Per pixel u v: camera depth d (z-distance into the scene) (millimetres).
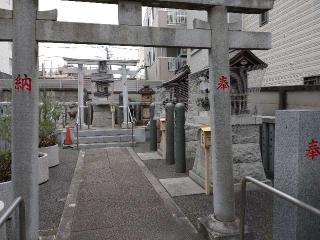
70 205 5625
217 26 4121
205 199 5852
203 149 6730
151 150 11562
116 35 3834
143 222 4832
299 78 9523
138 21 3910
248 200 5684
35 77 3713
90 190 6570
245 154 6414
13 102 3645
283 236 3236
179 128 7969
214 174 4301
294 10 9688
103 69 15797
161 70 24828
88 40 3754
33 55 3654
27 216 3693
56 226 4715
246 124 6410
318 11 8633
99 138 13359
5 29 3594
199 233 4441
